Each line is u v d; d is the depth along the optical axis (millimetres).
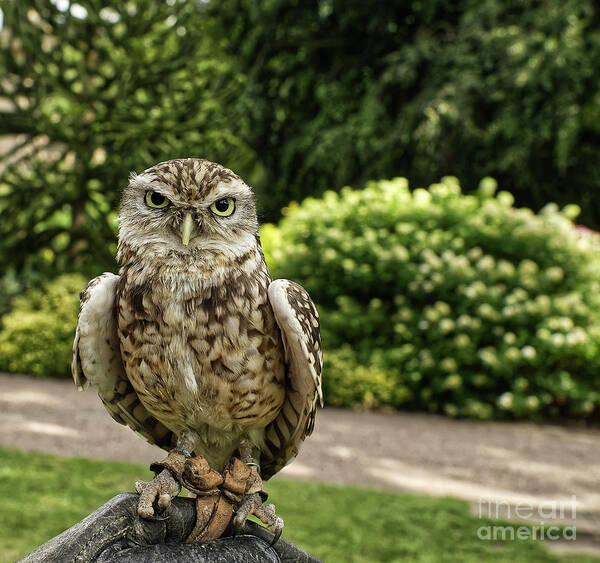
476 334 8500
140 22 9797
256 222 1959
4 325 10609
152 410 1969
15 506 4387
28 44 9734
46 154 11055
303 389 1906
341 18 14469
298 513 4570
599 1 12430
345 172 13320
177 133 10336
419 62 12836
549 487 5621
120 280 1863
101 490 4797
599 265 8891
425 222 9375
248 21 14836
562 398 8406
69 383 9336
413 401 8844
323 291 9492
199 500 1543
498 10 12523
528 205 13914
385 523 4496
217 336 1807
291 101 15141
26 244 10945
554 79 11656
